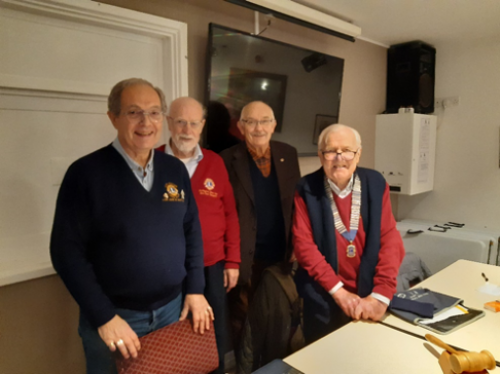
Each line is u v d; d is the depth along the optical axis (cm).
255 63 185
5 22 124
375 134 285
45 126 135
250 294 169
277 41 193
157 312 115
